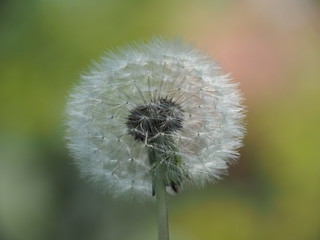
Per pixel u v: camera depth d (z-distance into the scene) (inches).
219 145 9.6
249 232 13.9
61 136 13.5
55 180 13.4
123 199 9.6
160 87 9.6
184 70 9.7
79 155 9.6
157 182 9.3
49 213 13.4
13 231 13.2
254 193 14.0
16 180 13.4
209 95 9.7
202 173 9.5
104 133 9.5
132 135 9.5
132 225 13.4
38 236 13.4
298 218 14.1
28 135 13.6
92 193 13.3
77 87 9.8
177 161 9.4
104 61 9.8
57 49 13.9
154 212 13.4
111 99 9.6
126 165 9.5
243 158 14.0
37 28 14.0
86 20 14.0
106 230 13.3
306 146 14.1
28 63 13.9
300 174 14.1
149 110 9.5
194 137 9.6
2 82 13.8
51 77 13.8
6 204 13.3
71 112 9.7
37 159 13.5
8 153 13.5
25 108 13.7
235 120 9.7
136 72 9.6
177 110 9.5
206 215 13.7
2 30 14.1
